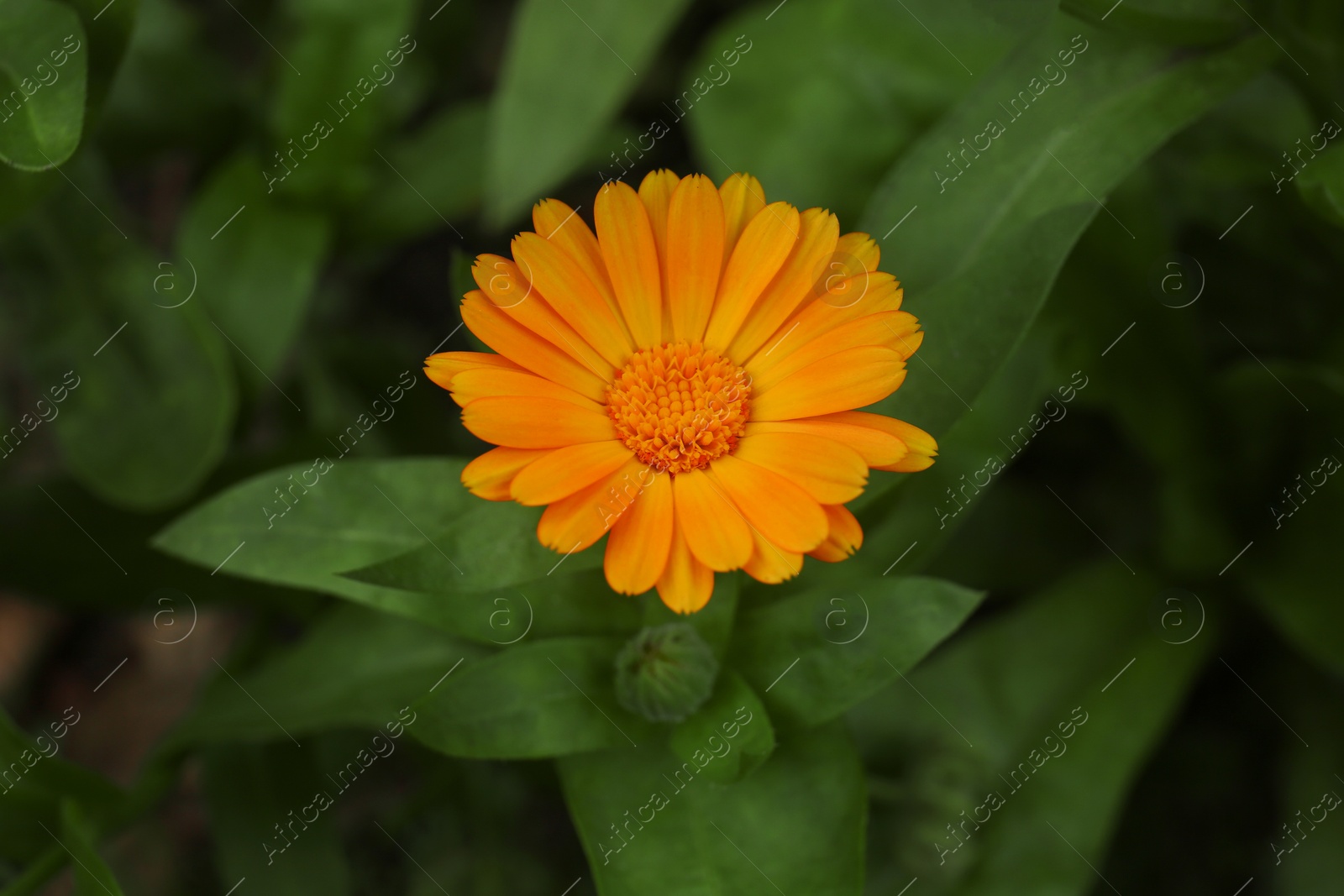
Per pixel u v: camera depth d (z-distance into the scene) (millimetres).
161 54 502
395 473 436
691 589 406
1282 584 469
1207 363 487
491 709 420
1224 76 432
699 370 416
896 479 421
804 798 422
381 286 541
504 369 408
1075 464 504
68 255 488
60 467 528
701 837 421
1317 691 478
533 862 496
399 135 540
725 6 533
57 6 429
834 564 443
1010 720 464
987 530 494
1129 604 472
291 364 525
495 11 556
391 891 496
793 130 485
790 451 407
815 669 421
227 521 434
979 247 433
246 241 495
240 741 473
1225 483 473
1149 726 459
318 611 487
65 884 500
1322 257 477
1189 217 485
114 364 486
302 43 491
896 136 483
